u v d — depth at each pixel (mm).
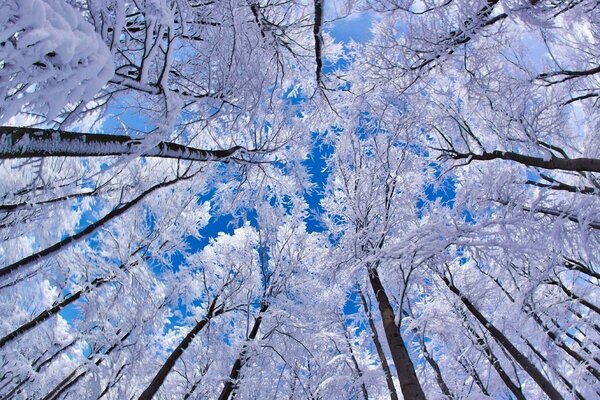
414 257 5277
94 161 5965
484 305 8648
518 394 7219
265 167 5645
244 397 7637
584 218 4535
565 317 7410
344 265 6504
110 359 6305
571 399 8398
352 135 7051
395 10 4613
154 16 2131
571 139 5867
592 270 5527
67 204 5309
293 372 8156
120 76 2252
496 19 4133
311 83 6258
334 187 7660
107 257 7137
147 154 2912
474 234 5012
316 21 4430
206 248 8586
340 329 9430
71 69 1643
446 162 6699
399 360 4465
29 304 6746
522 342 7988
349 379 7758
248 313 7855
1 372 5402
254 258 8672
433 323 7730
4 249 5898
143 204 6949
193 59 3744
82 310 6309
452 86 5957
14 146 1757
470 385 9188
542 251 4863
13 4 1352
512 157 5094
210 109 3703
